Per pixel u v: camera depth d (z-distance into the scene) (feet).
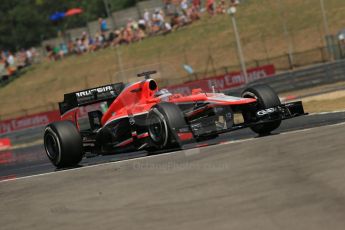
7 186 108.68
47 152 122.72
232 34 483.51
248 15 502.38
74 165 123.13
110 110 120.37
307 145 89.04
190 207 65.05
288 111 106.52
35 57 588.50
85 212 71.97
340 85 260.83
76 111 125.39
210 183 74.95
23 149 251.19
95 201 77.15
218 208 62.59
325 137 93.25
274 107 104.99
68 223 68.18
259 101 106.52
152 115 105.50
